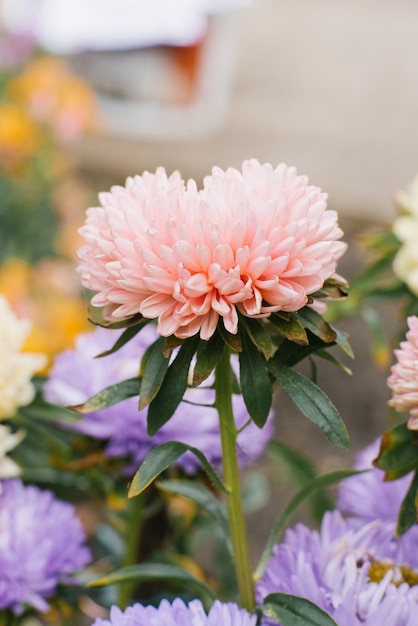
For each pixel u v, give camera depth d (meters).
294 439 1.56
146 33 2.74
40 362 0.70
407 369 0.55
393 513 0.68
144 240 0.52
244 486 0.89
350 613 0.55
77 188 2.43
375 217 2.40
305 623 0.55
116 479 0.76
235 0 2.87
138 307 0.52
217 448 0.72
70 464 0.74
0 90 2.32
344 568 0.58
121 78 2.81
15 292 1.58
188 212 0.52
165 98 2.87
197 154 2.82
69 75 2.42
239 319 0.53
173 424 0.71
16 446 0.84
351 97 3.21
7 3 2.54
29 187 2.16
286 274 0.51
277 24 3.98
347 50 3.66
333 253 0.52
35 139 2.15
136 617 0.55
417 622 0.55
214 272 0.50
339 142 2.87
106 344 0.76
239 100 3.15
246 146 2.84
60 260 2.18
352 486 0.70
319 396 0.54
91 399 0.57
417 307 0.82
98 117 2.29
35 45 2.53
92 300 0.53
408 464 0.58
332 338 0.53
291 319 0.52
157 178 0.54
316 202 0.53
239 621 0.54
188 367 0.54
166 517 0.83
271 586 0.60
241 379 0.53
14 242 2.13
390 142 2.90
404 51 3.65
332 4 4.31
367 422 1.71
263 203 0.52
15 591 0.68
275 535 0.62
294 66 3.51
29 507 0.71
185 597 0.77
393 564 0.60
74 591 0.73
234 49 3.09
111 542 0.85
